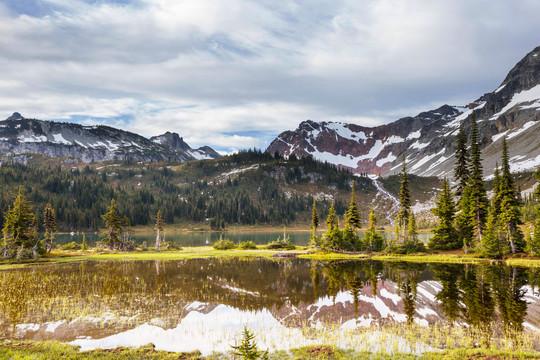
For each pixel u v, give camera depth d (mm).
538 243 57969
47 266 58406
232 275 48844
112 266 58594
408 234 76938
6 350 19578
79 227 195875
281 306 31188
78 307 30234
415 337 21906
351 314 28312
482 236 65000
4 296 34344
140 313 28625
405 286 39438
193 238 161750
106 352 19719
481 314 27297
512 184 63469
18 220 70062
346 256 73875
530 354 17766
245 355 16422
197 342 21797
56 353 19266
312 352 19375
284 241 99812
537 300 31906
